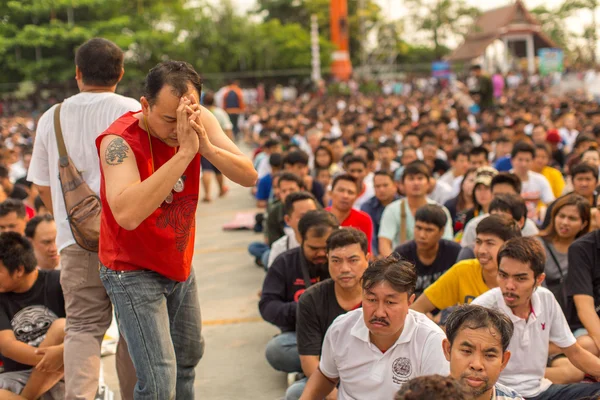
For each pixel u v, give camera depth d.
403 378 3.48
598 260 4.78
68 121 3.96
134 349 3.41
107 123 3.92
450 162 9.89
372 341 3.53
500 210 5.42
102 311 3.98
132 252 3.37
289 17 66.56
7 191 8.07
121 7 43.25
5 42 37.75
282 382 5.28
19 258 4.57
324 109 27.97
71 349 3.87
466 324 3.06
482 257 4.48
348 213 6.47
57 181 4.01
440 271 5.50
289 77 51.12
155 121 3.16
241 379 5.36
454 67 55.22
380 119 16.31
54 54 40.19
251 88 48.28
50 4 38.53
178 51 44.16
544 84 43.22
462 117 18.06
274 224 7.58
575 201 5.25
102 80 4.02
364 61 60.00
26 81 39.53
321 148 10.09
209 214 12.52
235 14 48.88
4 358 4.75
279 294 5.20
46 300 4.75
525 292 3.91
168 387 3.44
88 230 3.85
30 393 4.50
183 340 3.79
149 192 3.03
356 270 4.13
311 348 4.30
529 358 4.05
